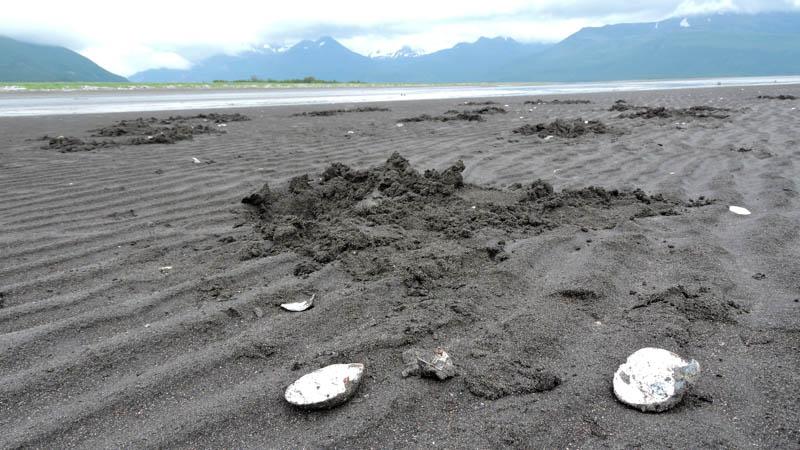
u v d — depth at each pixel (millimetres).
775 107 3279
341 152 1837
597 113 3277
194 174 1462
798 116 2725
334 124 2807
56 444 483
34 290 761
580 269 804
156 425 503
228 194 1258
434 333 645
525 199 1128
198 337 646
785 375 548
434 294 740
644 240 921
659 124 2512
